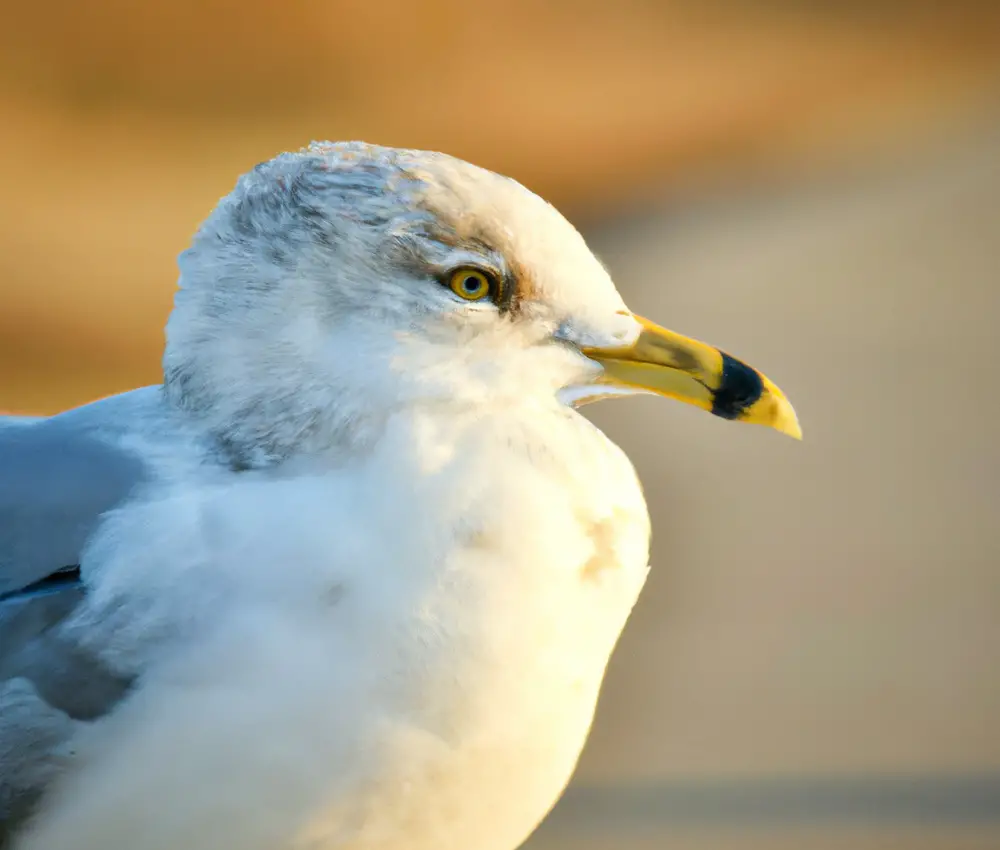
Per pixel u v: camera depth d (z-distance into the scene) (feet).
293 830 8.91
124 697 8.91
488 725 8.92
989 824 9.68
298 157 9.00
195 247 9.01
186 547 8.92
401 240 8.96
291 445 8.95
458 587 8.91
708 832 9.67
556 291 9.01
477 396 8.97
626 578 8.98
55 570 8.96
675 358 9.05
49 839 8.93
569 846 9.63
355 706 8.89
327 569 8.90
